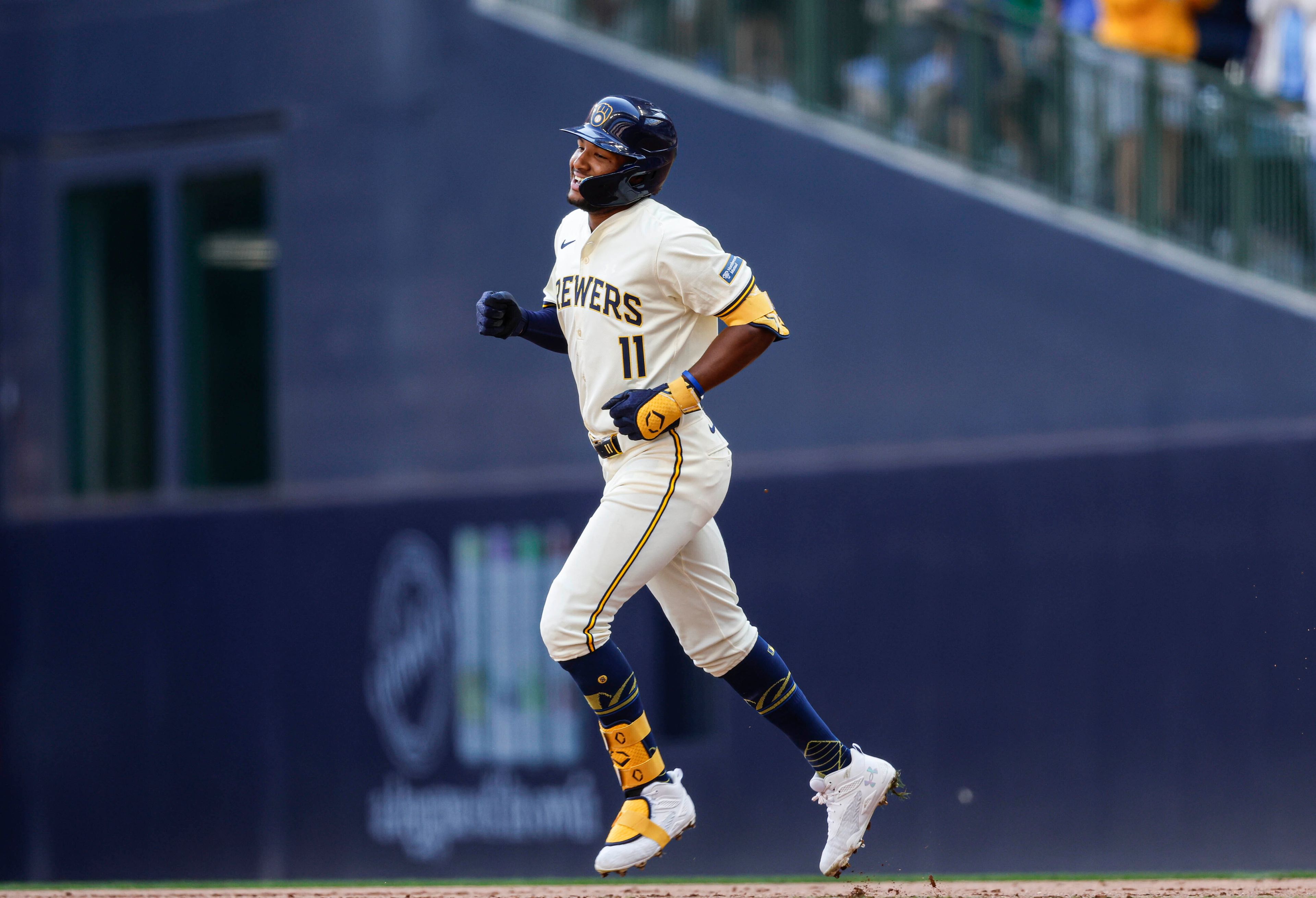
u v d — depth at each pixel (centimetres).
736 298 1153
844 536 3088
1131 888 1503
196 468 3694
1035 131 3059
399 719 3400
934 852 2953
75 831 3666
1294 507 2742
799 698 1300
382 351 3497
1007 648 2938
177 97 3688
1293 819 2677
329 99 3553
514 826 3269
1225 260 2911
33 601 3766
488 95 3422
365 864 3403
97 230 3809
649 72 3325
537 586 3312
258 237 3659
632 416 1149
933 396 3070
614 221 1184
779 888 1539
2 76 3838
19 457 3834
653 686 3161
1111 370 2944
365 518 3478
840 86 3200
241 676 3553
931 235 3084
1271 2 3048
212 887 1848
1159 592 2834
